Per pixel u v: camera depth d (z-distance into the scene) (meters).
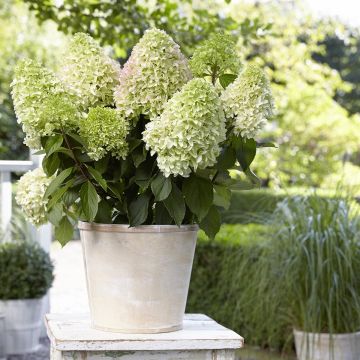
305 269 4.98
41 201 2.43
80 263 11.34
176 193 2.22
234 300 5.81
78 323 2.45
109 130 2.14
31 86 2.18
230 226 6.80
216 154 2.14
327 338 5.00
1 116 13.48
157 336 2.25
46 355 5.80
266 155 12.84
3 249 5.84
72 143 2.24
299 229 5.14
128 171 2.31
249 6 13.31
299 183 8.39
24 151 13.58
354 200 5.54
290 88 13.50
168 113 2.08
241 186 2.39
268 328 5.37
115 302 2.29
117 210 2.39
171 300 2.31
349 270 5.03
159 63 2.19
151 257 2.27
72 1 5.86
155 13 6.02
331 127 13.56
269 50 13.12
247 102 2.17
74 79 2.29
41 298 5.88
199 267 6.01
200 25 6.17
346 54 23.45
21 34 16.19
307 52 13.66
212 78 2.37
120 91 2.23
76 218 2.47
